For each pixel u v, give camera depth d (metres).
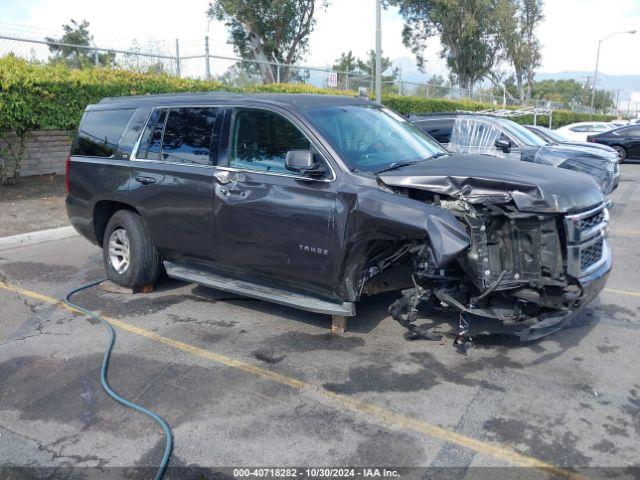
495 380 4.24
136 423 3.75
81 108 11.49
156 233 5.81
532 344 4.83
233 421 3.76
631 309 5.64
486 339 4.89
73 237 9.01
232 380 4.30
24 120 10.80
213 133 5.36
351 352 4.73
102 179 6.19
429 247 4.09
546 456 3.34
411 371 4.39
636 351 4.70
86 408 3.94
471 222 4.12
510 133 10.52
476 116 11.23
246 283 5.34
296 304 4.88
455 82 43.53
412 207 4.08
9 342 5.02
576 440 3.49
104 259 6.48
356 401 3.98
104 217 6.55
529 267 4.17
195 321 5.46
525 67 49.62
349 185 4.45
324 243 4.55
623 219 10.22
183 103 5.69
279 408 3.91
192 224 5.44
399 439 3.53
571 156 9.52
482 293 4.21
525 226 4.15
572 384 4.16
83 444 3.54
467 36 40.59
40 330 5.29
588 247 4.28
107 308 5.84
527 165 4.77
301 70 20.72
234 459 3.37
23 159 12.77
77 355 4.75
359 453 3.40
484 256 4.13
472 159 5.02
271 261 4.95
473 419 3.74
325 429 3.65
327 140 4.70
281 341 4.98
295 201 4.69
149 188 5.73
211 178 5.23
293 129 4.88
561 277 4.14
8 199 10.84
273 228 4.84
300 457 3.37
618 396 3.99
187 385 4.24
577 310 4.40
